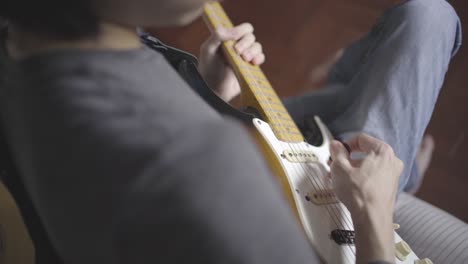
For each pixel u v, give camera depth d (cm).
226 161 22
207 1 30
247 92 71
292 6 163
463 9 161
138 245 23
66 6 25
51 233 32
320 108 92
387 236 47
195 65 64
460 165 132
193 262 23
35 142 26
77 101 24
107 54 26
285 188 61
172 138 22
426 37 73
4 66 28
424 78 73
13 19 26
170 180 21
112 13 27
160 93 26
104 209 23
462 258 70
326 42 154
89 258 28
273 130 65
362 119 73
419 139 75
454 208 126
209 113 30
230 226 22
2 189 46
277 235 24
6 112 30
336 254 54
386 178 52
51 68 25
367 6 164
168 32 153
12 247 48
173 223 22
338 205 59
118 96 24
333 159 59
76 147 24
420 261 59
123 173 22
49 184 26
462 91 144
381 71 74
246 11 161
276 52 152
